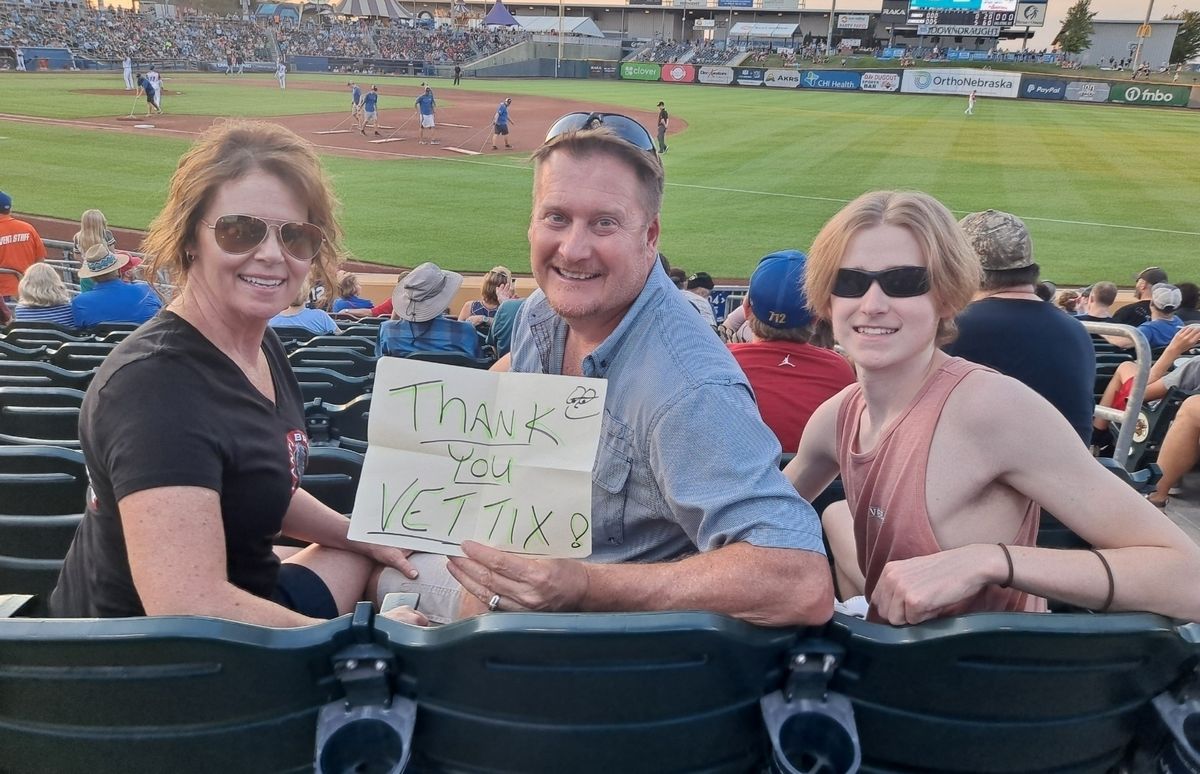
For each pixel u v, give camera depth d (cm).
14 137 2011
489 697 106
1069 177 1845
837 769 110
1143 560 132
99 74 4391
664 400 139
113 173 1628
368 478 141
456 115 2958
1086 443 274
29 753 112
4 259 873
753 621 126
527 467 140
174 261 164
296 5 8944
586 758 111
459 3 8250
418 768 116
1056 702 112
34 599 160
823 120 3009
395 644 103
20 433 286
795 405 246
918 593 131
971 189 1688
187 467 138
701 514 133
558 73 5662
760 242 1259
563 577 129
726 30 7975
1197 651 109
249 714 107
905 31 7294
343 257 188
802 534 127
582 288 151
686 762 114
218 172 156
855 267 155
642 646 99
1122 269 1148
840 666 113
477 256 1146
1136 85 4044
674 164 1984
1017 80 4347
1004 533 151
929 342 157
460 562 137
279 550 216
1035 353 259
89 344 387
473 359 439
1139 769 121
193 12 7638
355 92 2495
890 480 158
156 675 102
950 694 110
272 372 182
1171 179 1845
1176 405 409
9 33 5009
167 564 134
